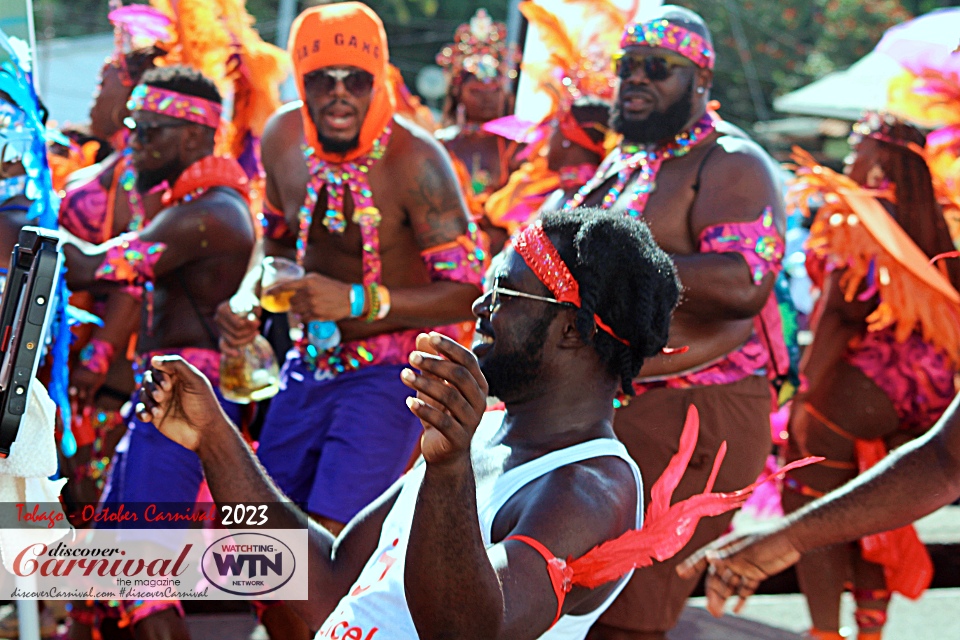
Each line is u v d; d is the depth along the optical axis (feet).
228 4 21.63
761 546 11.30
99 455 19.53
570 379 9.35
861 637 20.52
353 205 16.47
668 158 16.42
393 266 16.76
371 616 9.21
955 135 20.59
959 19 20.95
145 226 18.29
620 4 22.90
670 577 15.80
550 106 24.26
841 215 20.21
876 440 20.49
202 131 17.60
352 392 16.51
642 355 9.37
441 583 7.59
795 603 23.91
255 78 21.79
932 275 19.54
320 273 17.10
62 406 12.81
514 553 8.21
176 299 17.52
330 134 16.03
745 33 116.98
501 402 10.28
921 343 20.24
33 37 12.75
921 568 20.08
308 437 16.80
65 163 22.86
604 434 9.39
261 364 14.94
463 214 16.57
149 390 9.93
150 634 15.96
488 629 7.70
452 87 28.55
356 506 16.02
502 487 9.12
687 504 9.11
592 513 8.63
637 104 16.24
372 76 15.92
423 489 7.63
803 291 32.76
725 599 11.46
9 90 12.13
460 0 114.73
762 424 16.87
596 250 9.20
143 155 17.46
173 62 20.99
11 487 11.50
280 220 17.51
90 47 66.64
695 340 15.89
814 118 78.33
